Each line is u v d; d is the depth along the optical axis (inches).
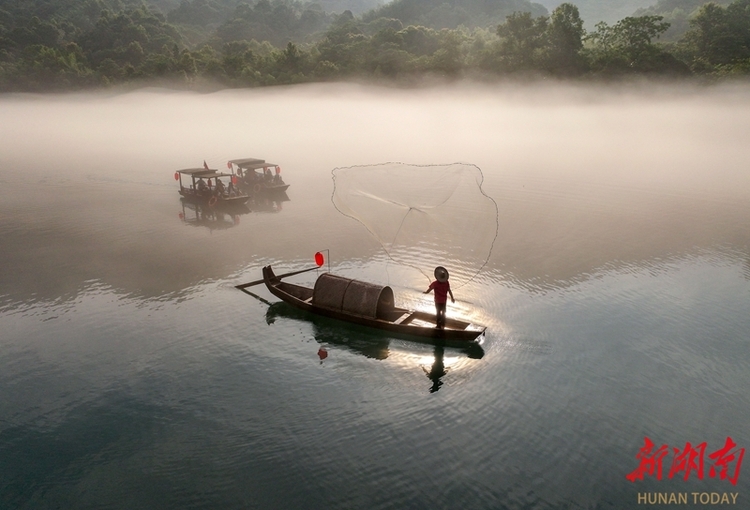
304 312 774.5
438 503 424.2
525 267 946.1
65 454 483.2
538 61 4407.0
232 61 5767.7
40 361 642.8
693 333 701.9
